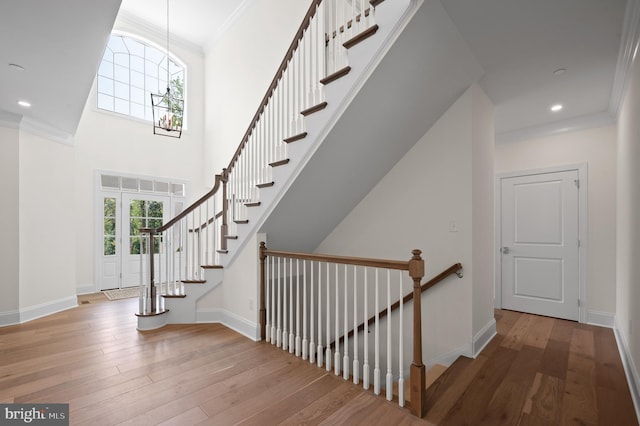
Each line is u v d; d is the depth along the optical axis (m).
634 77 2.20
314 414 1.81
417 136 2.92
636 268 2.12
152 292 3.46
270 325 3.02
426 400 1.96
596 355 2.64
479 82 2.80
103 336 3.09
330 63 2.48
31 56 2.38
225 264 3.48
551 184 3.86
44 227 3.89
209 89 6.53
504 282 4.16
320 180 2.71
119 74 5.69
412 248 3.03
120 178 5.54
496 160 4.30
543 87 2.90
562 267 3.75
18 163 3.59
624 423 1.72
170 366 2.42
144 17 5.71
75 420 1.74
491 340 3.01
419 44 1.99
